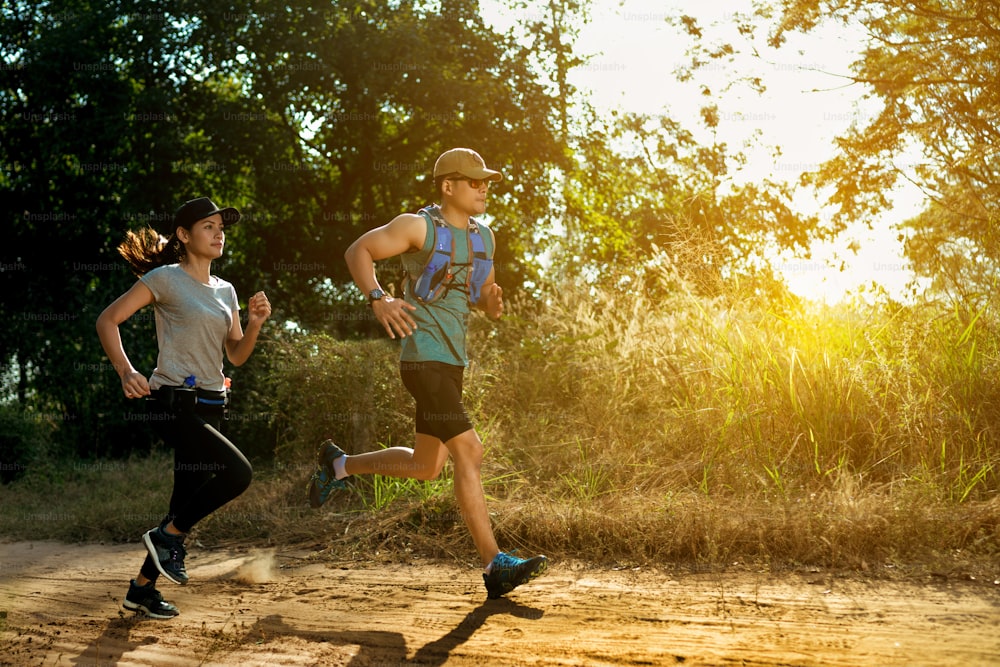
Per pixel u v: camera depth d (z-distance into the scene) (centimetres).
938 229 980
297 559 493
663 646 311
